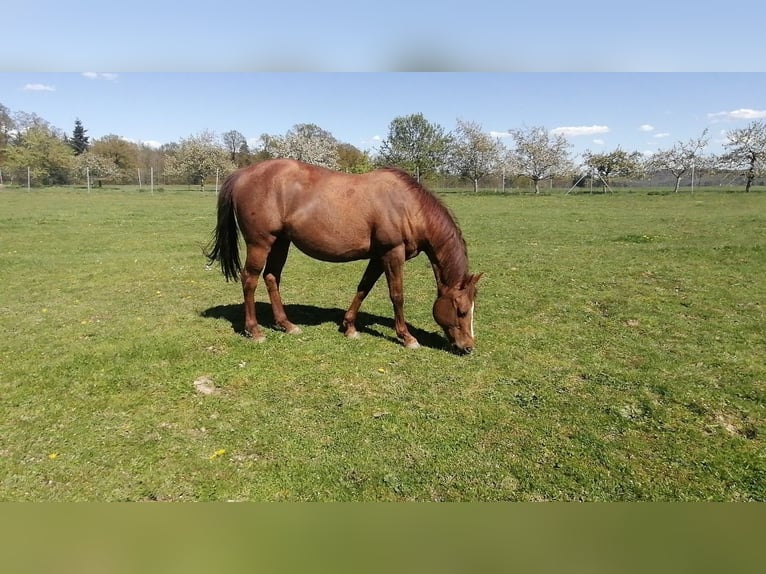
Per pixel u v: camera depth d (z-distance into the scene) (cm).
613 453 343
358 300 566
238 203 522
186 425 375
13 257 1053
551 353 522
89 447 344
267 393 427
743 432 372
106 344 529
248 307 549
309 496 297
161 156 5884
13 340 548
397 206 509
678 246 1138
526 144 4156
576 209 2241
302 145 4519
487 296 748
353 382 450
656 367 484
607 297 733
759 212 1909
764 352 522
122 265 1005
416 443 353
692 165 3694
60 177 4825
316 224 508
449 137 4778
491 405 409
